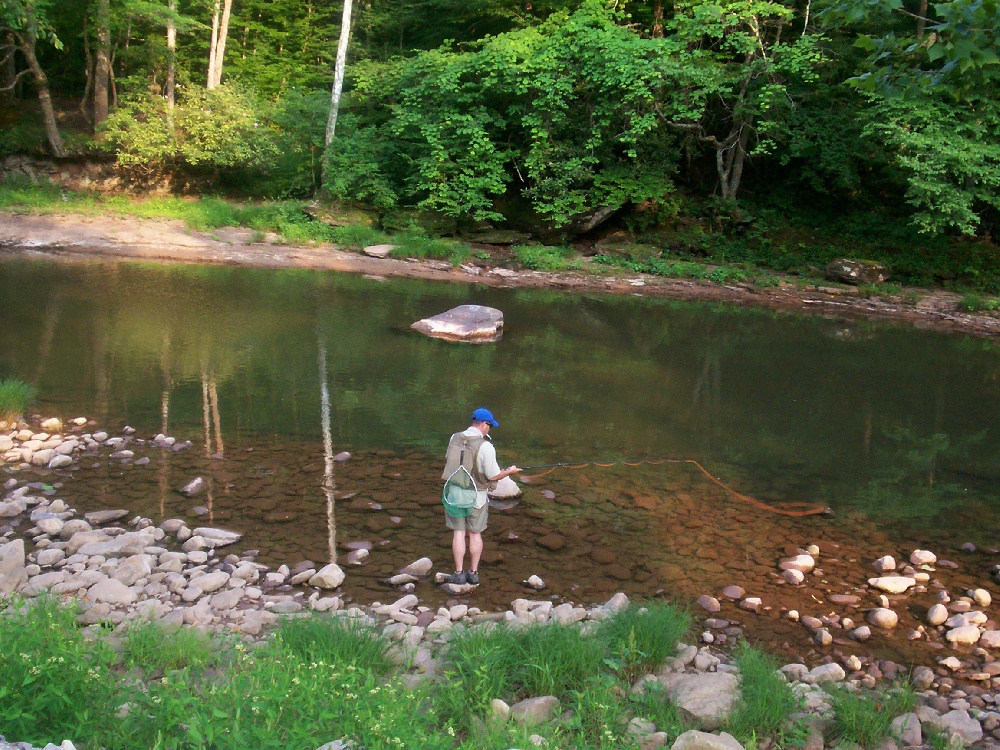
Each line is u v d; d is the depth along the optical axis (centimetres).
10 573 550
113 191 2517
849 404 1165
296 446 860
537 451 896
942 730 428
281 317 1448
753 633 555
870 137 2222
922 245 2292
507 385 1146
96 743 310
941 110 1914
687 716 417
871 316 1867
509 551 659
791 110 2262
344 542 655
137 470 773
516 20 2531
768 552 683
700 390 1189
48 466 768
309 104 2481
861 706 433
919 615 591
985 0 358
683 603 589
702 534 711
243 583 576
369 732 327
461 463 594
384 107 2539
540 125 2233
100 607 514
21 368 1048
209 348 1219
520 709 406
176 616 512
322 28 3167
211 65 2620
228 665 430
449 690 410
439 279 1945
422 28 3109
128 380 1041
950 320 1855
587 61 2181
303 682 365
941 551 704
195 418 923
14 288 1495
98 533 634
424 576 611
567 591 598
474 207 2311
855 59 2130
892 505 805
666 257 2258
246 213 2297
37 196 2245
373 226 2325
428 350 1309
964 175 1919
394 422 958
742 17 2108
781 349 1488
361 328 1413
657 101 2208
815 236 2414
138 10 2373
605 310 1738
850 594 616
